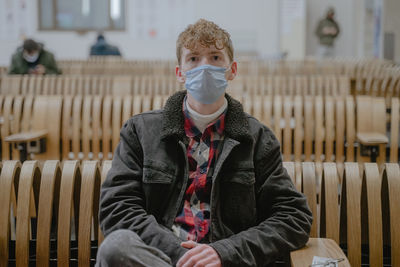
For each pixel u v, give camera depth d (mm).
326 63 10211
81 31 15164
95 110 3916
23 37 14117
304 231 1846
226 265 1701
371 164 2129
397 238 2023
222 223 1909
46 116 3916
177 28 15102
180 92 2033
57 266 2078
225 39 1943
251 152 1930
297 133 3820
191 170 1926
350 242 2057
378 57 10836
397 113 3783
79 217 2102
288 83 5566
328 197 2131
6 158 4000
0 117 4234
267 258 1782
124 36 15172
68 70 9305
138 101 3951
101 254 1607
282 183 1934
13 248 2279
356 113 3873
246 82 5543
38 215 2064
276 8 14938
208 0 14953
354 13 17047
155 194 1905
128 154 1960
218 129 1942
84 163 2174
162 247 1769
